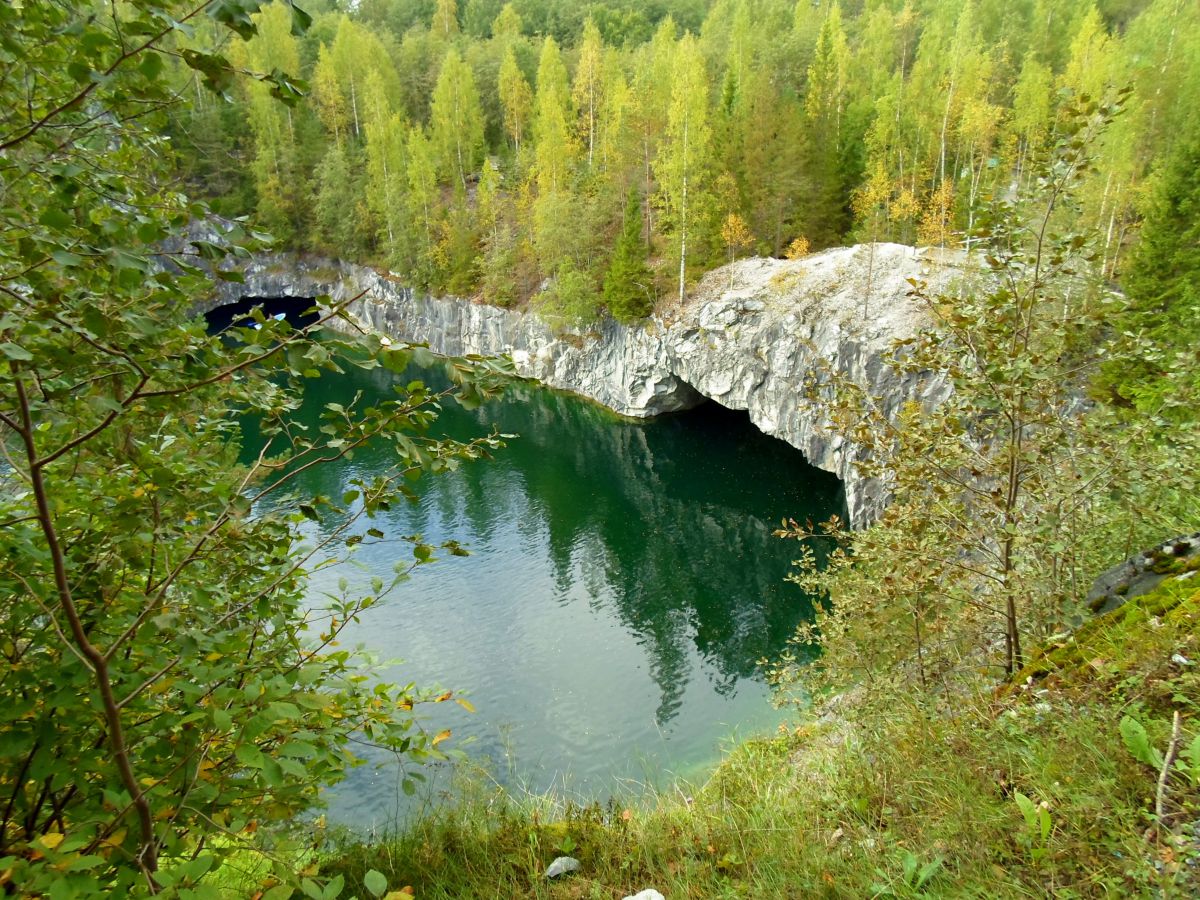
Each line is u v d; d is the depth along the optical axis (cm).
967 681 505
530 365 5388
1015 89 4312
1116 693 343
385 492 319
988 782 335
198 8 207
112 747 251
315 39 8038
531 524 3316
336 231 6594
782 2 7738
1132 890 244
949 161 4603
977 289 612
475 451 303
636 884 365
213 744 309
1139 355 573
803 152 4406
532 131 6694
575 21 9456
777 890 314
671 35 6744
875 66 5497
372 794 1335
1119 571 530
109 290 246
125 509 268
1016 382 537
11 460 242
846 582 780
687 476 3850
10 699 256
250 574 331
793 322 3494
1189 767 275
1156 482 602
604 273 4831
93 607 288
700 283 4291
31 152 250
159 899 211
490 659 2239
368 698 379
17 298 215
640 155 4988
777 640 2339
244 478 305
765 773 498
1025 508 618
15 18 211
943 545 607
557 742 1822
